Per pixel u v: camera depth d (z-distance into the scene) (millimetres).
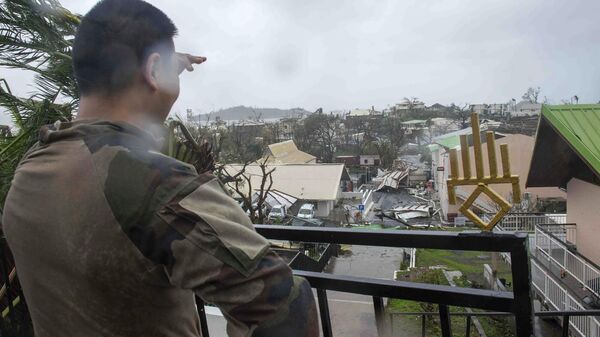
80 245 802
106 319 831
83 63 912
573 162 9883
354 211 27031
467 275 12820
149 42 929
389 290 1335
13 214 902
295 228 1509
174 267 770
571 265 9195
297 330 766
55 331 893
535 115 48031
